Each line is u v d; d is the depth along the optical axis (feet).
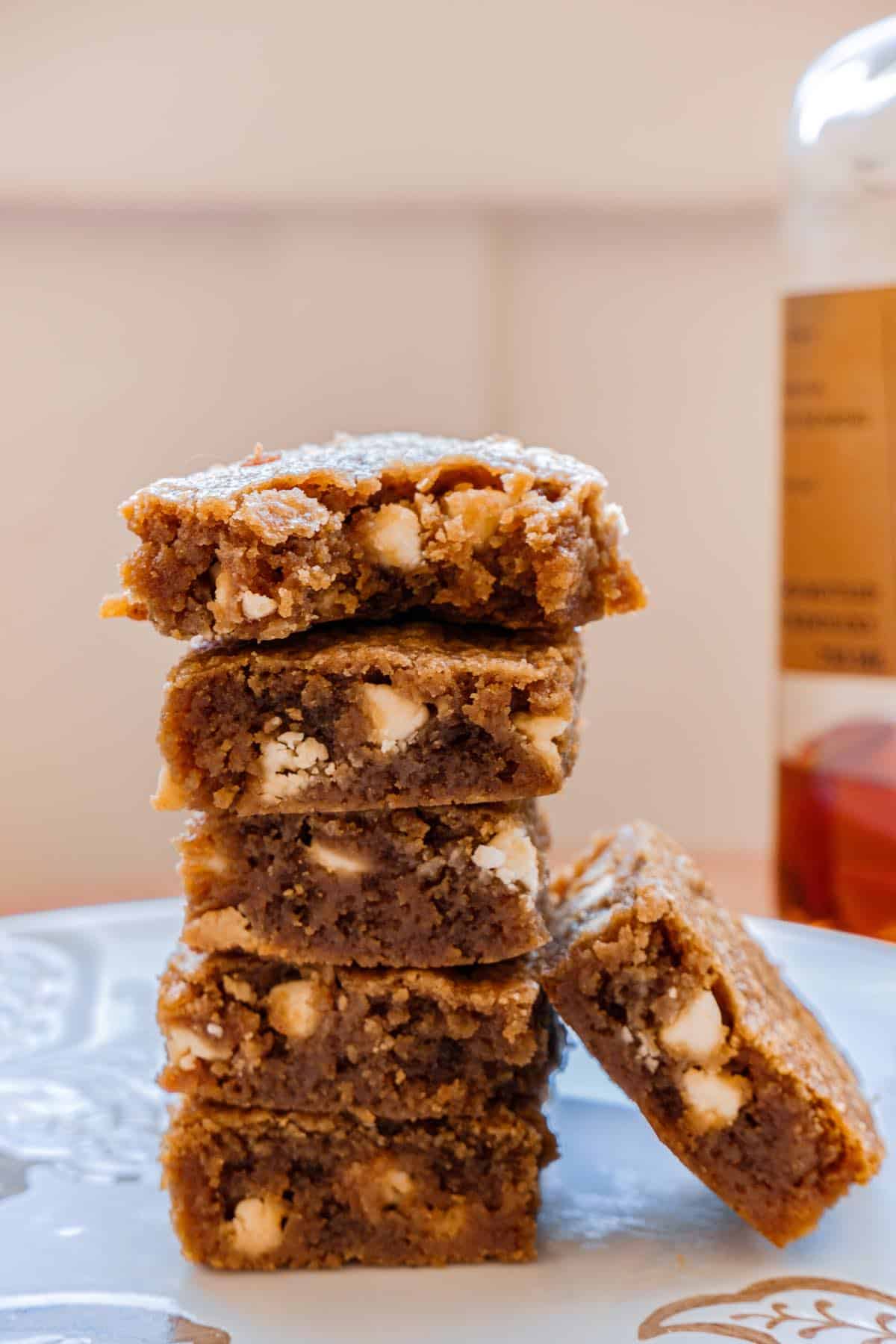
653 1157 1.03
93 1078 1.10
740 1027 0.94
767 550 1.71
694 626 1.75
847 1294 0.91
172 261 1.65
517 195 1.60
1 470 1.68
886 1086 1.06
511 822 0.94
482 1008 0.95
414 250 1.63
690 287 1.67
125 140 1.47
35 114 1.42
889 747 1.30
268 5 1.31
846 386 1.28
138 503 0.92
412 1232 0.95
